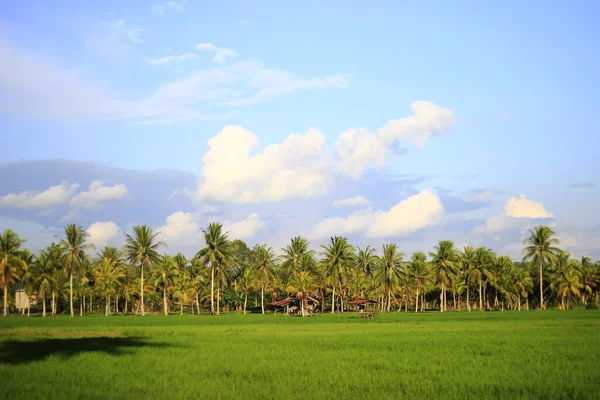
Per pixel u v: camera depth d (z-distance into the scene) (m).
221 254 114.06
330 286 131.50
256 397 20.19
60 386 22.20
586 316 82.88
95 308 149.75
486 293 147.88
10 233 99.62
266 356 31.78
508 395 20.48
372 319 84.44
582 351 33.03
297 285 113.06
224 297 148.50
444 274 125.81
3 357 30.86
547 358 30.06
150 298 139.00
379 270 128.50
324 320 82.81
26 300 141.75
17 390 21.33
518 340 40.62
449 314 104.06
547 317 80.56
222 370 26.41
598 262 144.00
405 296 146.38
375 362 28.98
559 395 20.28
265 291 141.75
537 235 119.56
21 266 102.31
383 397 20.12
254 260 155.38
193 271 138.00
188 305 149.25
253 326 66.19
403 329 57.19
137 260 111.00
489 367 26.97
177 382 23.11
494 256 136.75
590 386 21.78
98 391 21.27
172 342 40.94
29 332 53.38
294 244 132.50
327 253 118.06
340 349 35.44
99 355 31.77
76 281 127.56
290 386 22.31
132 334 51.00
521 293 137.88
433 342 39.91
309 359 30.22
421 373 25.44
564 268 127.06
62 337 46.88
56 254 117.69
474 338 43.00
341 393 20.91
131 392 21.19
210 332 53.78
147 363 28.58
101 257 131.62
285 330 57.25
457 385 22.52
